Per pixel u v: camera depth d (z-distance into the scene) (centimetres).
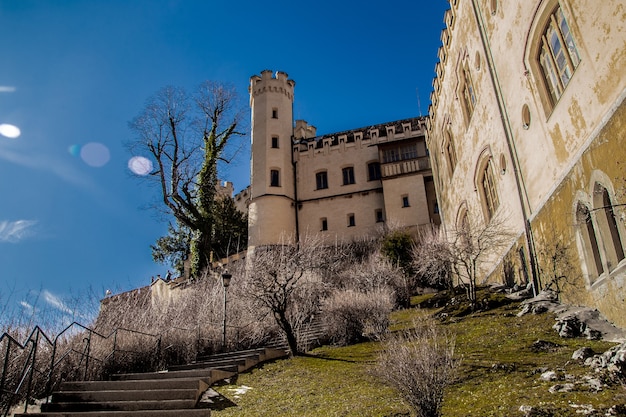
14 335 1091
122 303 1638
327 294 1841
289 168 4022
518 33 1366
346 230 3741
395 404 764
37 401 964
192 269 3192
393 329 1477
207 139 3662
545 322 1126
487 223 1845
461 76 2056
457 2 1994
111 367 1208
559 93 1184
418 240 3212
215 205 3972
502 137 1580
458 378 829
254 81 4275
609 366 700
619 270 950
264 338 1568
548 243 1298
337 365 1162
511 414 627
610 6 932
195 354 1378
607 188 973
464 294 1678
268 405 886
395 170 3628
